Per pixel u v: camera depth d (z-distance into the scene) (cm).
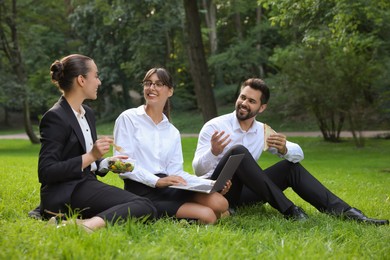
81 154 397
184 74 4112
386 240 384
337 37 1571
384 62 2188
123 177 446
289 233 392
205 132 518
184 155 1895
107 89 4228
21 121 5231
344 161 1567
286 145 495
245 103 510
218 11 4262
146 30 3406
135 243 320
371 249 359
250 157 472
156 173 454
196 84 1852
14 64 2691
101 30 3688
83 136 396
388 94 2192
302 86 2125
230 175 442
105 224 357
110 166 411
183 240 331
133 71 3788
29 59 2948
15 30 2689
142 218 381
